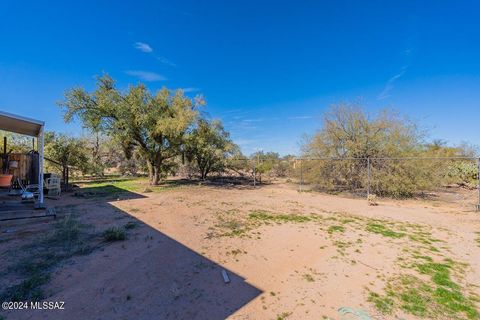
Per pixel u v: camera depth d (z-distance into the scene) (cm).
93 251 424
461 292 311
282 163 2238
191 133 1481
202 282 330
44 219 608
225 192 1271
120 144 1468
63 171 1382
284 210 808
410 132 1127
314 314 266
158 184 1573
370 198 959
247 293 306
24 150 1338
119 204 862
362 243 489
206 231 558
